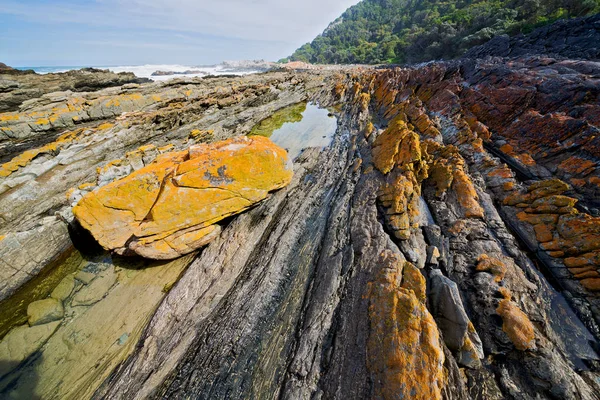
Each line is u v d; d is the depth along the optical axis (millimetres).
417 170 14672
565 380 6672
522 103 18016
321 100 42281
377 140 18969
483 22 77562
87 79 42562
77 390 8859
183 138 25719
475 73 26719
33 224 13523
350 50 162125
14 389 8984
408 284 8828
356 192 15094
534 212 11312
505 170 13867
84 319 10992
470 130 18094
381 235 11602
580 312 8445
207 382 8430
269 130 29453
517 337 7559
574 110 15008
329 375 7766
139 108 31469
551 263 9844
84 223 11875
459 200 12797
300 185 17172
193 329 10039
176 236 12570
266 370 8516
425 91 29625
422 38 94750
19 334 10508
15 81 34031
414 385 6473
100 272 12891
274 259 12172
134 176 11977
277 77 58000
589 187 11211
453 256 10555
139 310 11242
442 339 7738
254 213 14500
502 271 9328
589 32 36000
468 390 6902
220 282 11594
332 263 11070
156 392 8414
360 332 8234
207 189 12570
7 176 14891
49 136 23953
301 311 10062
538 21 59062
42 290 12328
